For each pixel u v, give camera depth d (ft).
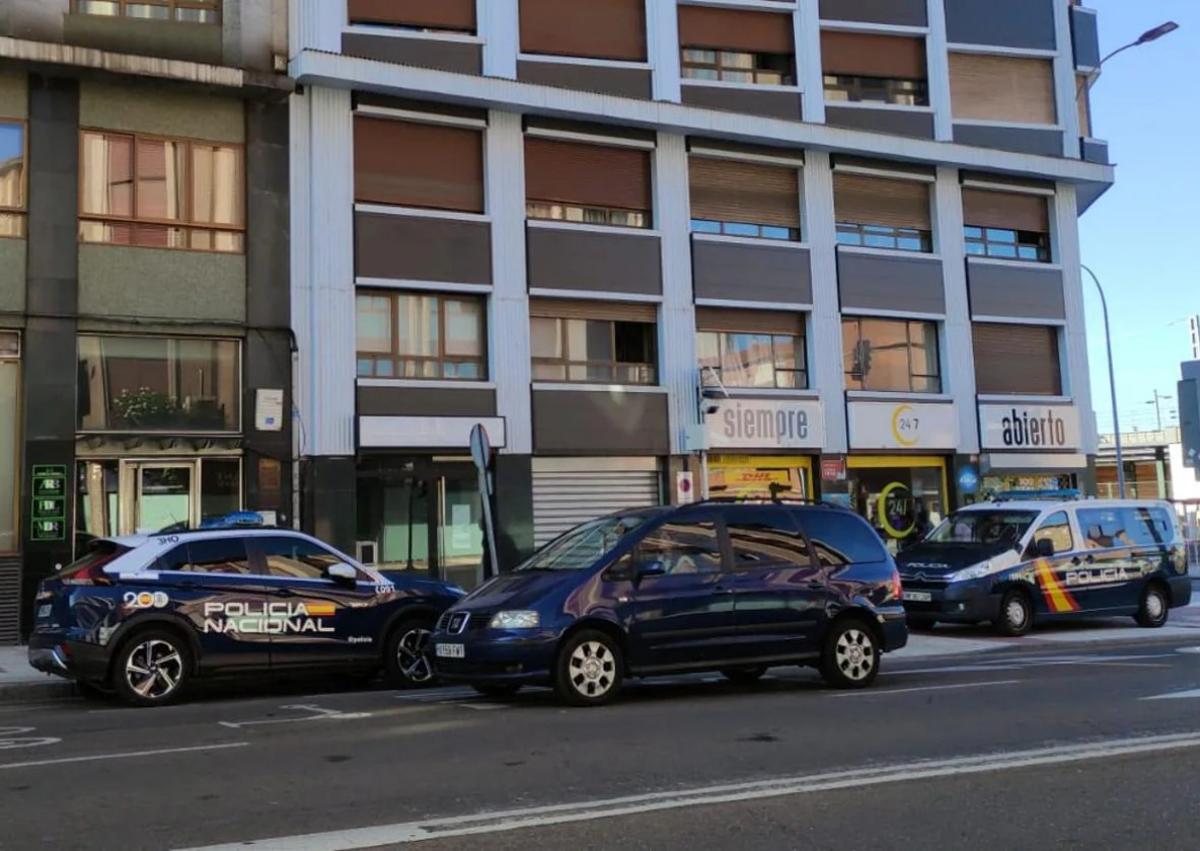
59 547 51.88
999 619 52.49
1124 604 56.85
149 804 19.92
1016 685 35.27
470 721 28.86
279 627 36.17
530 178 65.57
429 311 62.49
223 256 57.06
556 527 64.23
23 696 37.58
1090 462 81.56
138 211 55.62
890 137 75.05
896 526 74.79
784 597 34.24
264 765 23.30
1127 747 24.54
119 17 55.52
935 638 52.39
